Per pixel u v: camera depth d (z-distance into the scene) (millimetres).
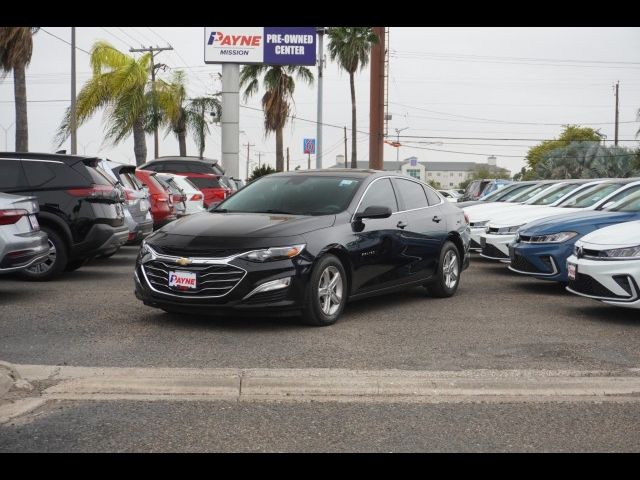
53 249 10250
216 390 5219
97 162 10938
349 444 4250
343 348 6441
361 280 7805
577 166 53438
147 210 13492
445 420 4684
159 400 5004
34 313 7898
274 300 6863
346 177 8422
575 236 9211
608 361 6090
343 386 5332
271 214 7719
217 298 6809
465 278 11445
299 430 4469
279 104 36031
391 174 8867
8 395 5039
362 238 7773
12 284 10102
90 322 7422
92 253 10453
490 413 4828
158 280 7094
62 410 4770
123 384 5277
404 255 8469
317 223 7391
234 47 31750
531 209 12531
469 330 7293
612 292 7512
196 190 18453
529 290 10133
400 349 6441
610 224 9258
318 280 7141
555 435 4434
